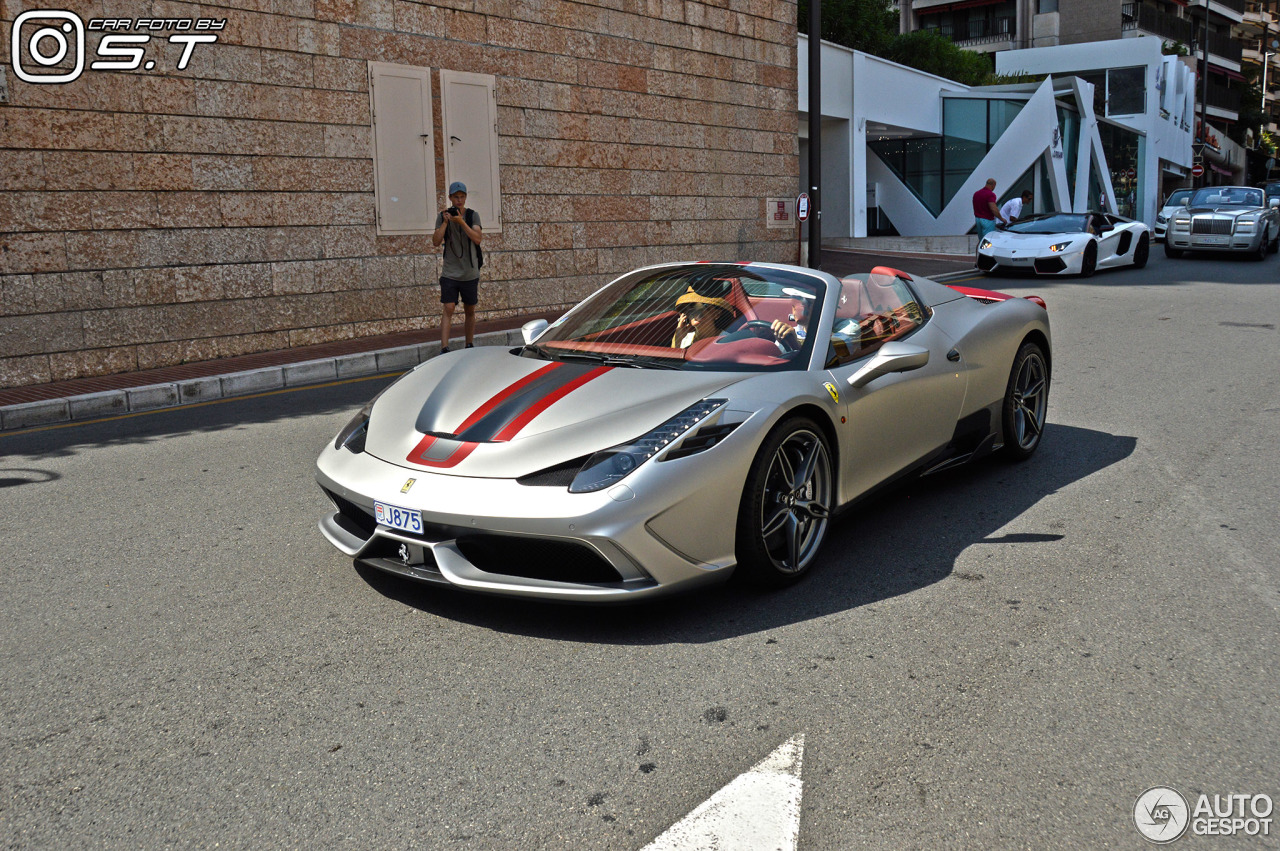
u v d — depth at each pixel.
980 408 4.76
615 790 2.28
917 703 2.68
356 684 2.82
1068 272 15.55
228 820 2.19
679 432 3.14
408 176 10.70
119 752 2.48
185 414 7.09
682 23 13.88
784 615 3.29
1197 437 5.70
